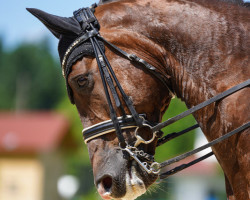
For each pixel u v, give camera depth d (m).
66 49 6.03
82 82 5.89
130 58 5.82
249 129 5.39
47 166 47.31
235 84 5.55
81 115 6.06
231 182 5.64
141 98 5.80
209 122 5.69
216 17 5.82
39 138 47.78
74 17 6.12
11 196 46.00
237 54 5.63
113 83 5.80
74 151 51.12
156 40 5.94
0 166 46.19
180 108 11.70
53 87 143.25
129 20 6.02
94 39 5.90
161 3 6.05
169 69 5.94
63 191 28.14
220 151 5.65
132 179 5.76
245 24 5.75
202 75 5.73
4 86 143.00
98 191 5.89
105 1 6.57
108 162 5.82
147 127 5.85
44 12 5.94
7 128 49.31
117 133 5.75
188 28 5.85
